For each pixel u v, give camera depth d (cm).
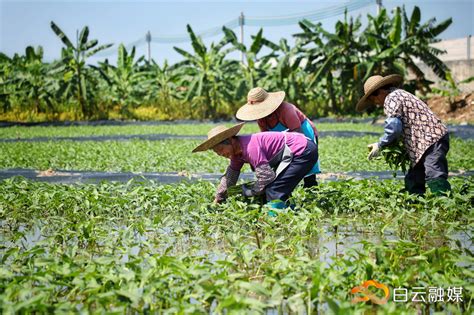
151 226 562
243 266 454
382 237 570
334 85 3275
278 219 573
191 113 3341
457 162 1145
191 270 373
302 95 3111
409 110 668
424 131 663
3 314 317
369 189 730
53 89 3209
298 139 641
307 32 2894
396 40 2700
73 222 635
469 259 388
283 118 698
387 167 1116
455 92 2648
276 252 499
